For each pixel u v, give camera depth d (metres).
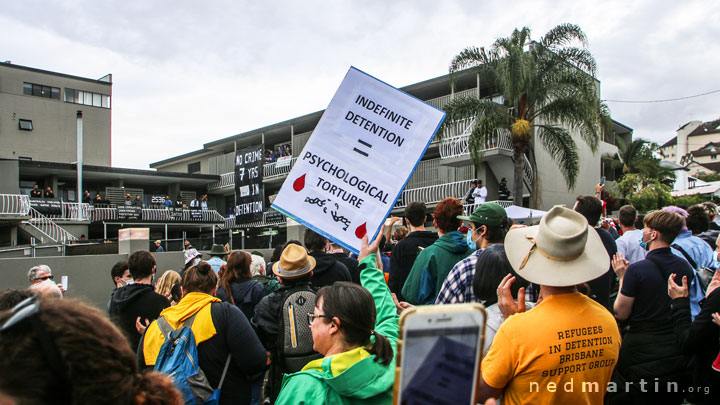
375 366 1.95
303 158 3.57
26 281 9.56
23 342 0.97
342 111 3.61
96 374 1.02
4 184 26.66
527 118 17.52
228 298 4.78
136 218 29.88
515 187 17.44
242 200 33.38
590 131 16.45
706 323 3.03
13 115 34.06
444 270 3.65
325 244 4.55
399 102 3.54
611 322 2.18
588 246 2.25
